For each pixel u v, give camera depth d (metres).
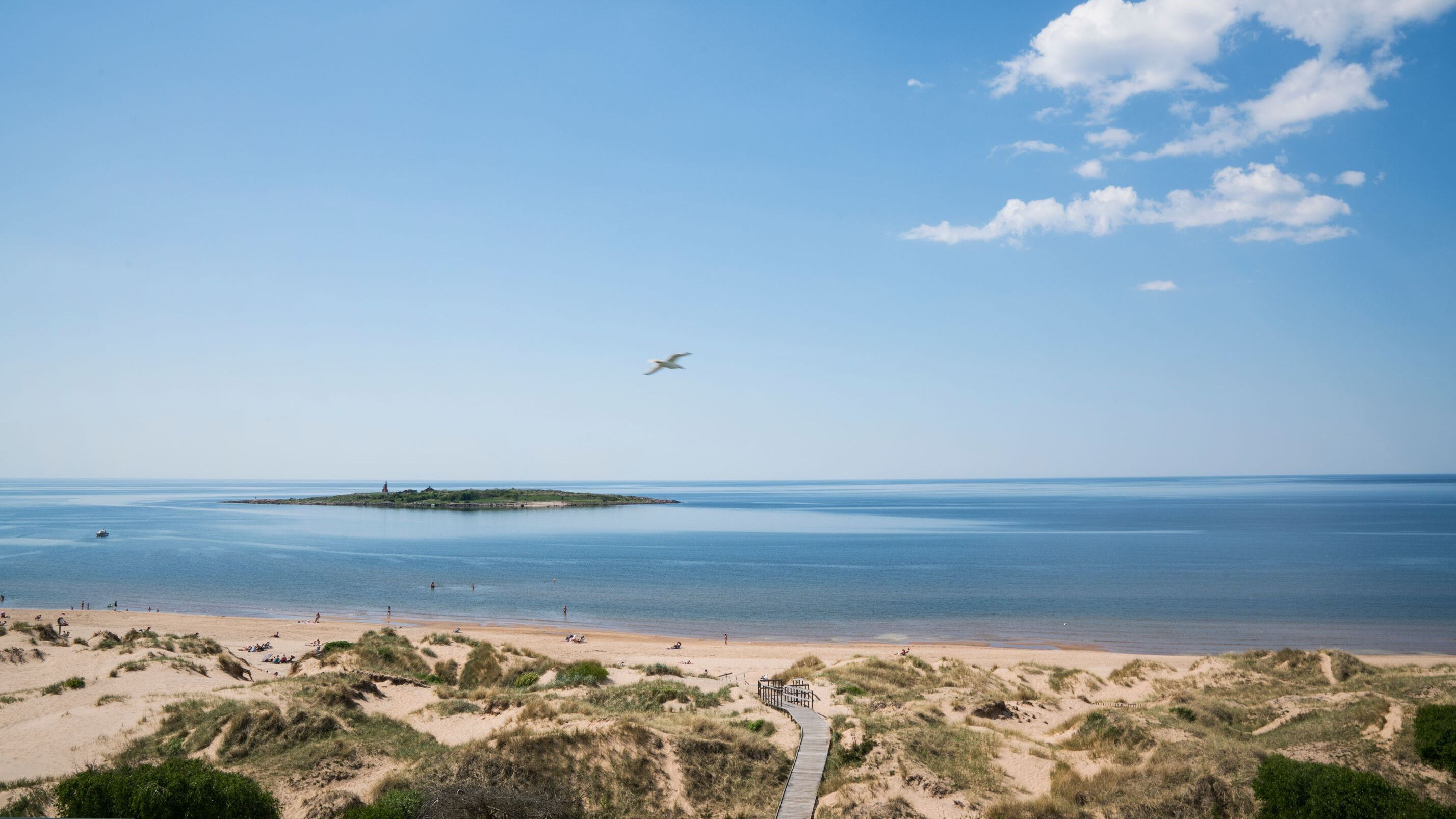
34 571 112.19
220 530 184.75
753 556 133.75
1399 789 20.41
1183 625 74.44
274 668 50.81
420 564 122.25
